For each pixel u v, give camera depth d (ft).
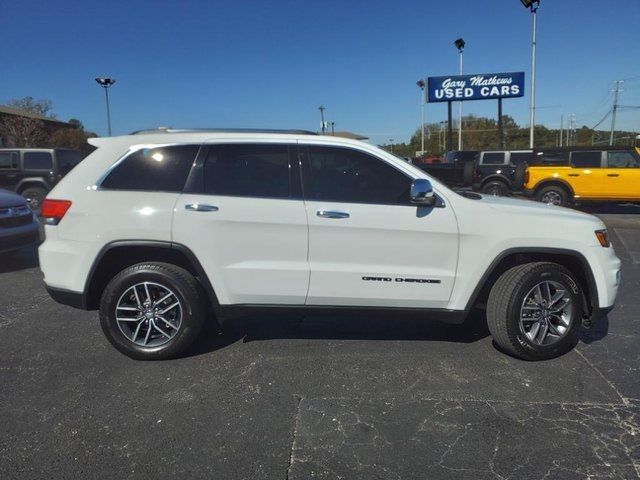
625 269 24.82
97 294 13.58
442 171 57.62
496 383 12.14
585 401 11.26
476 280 13.07
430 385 12.03
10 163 48.08
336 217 12.71
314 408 10.97
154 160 13.09
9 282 21.80
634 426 10.23
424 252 12.92
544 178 48.93
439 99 91.15
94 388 11.86
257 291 13.00
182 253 12.88
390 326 15.99
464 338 15.02
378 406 11.05
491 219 12.98
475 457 9.23
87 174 13.10
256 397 11.45
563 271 13.20
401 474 8.79
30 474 8.75
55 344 14.56
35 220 25.58
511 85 87.45
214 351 14.01
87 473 8.79
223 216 12.66
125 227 12.69
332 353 13.88
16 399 11.35
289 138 13.19
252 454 9.34
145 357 13.29
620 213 49.88
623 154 46.88
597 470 8.86
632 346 14.48
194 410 10.88
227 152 13.09
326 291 13.00
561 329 13.47
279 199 12.84
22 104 175.73
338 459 9.20
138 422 10.40
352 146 13.11
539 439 9.78
